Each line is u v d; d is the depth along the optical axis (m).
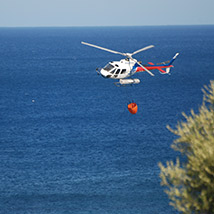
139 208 186.62
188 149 84.50
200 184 76.88
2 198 198.62
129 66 137.12
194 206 78.56
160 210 184.62
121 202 192.75
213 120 83.19
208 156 75.31
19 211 183.88
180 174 80.62
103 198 198.50
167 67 168.75
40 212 182.38
